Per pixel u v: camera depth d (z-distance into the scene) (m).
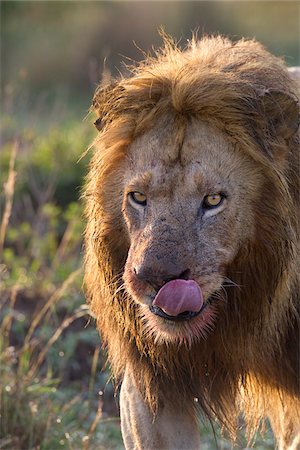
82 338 13.02
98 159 8.67
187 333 8.13
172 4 40.78
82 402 12.41
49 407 11.62
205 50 9.05
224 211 8.20
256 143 8.32
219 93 8.25
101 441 11.47
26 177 19.41
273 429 10.09
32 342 12.40
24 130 20.31
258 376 9.17
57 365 12.98
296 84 9.23
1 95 26.17
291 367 8.95
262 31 43.06
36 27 43.97
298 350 8.87
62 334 13.56
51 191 19.41
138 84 8.52
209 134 8.26
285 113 8.45
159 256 7.86
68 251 16.59
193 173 8.16
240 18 43.53
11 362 12.08
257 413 9.66
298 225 8.57
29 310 14.27
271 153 8.37
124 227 8.52
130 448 9.07
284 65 9.46
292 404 9.30
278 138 8.46
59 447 11.23
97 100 8.94
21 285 15.16
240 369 8.96
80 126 22.33
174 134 8.25
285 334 8.84
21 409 11.43
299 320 8.77
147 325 8.40
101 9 42.91
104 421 11.61
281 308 8.63
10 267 16.55
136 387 8.98
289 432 9.82
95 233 8.70
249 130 8.32
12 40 42.81
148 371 8.88
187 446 8.99
